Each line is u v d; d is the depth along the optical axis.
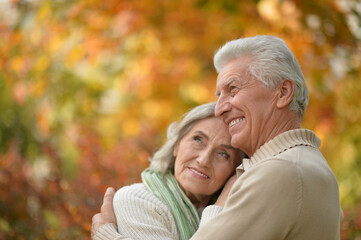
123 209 2.77
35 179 5.24
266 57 2.51
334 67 6.87
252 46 2.57
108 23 7.22
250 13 6.22
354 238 4.51
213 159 2.91
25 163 5.41
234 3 6.17
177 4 7.07
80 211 4.48
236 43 2.62
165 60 7.94
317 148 2.47
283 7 6.04
